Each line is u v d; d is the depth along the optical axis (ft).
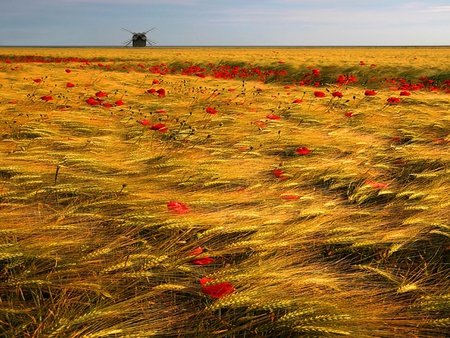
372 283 6.63
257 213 8.25
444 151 13.58
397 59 91.97
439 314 5.76
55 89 31.50
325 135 16.12
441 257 7.56
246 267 6.26
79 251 6.60
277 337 5.26
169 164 10.76
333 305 5.30
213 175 10.41
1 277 6.13
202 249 6.87
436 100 26.96
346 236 7.70
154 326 5.25
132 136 16.15
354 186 10.93
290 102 27.94
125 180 9.65
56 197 9.10
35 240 6.66
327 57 105.81
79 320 4.82
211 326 5.39
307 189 10.59
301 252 7.39
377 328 5.12
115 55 128.47
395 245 7.43
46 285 5.67
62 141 13.61
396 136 16.69
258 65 78.69
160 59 101.71
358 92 35.65
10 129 15.99
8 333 4.78
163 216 7.61
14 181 9.41
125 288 5.85
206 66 84.69
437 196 9.04
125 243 7.04
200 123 18.88
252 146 14.40
